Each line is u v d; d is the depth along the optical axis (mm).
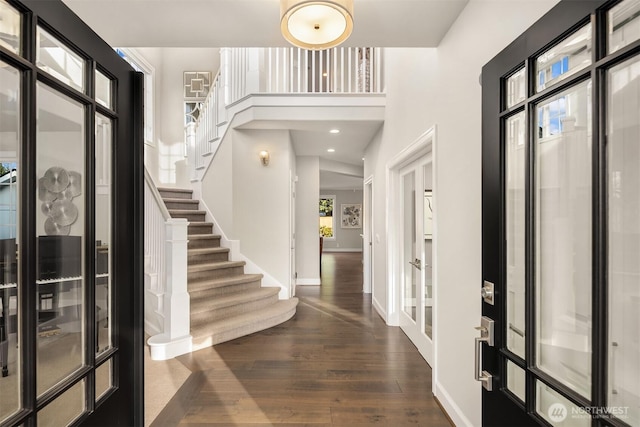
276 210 4793
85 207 1095
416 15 1959
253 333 3648
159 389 2436
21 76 862
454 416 2012
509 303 1197
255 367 2799
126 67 1336
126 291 1318
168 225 3072
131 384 1345
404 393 2402
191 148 5711
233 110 4566
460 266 1956
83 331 1097
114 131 1259
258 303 4102
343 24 1682
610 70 803
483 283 1333
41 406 925
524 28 1337
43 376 956
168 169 6434
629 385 805
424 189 3082
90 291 1109
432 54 2426
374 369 2779
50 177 977
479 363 1247
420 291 3139
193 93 6484
